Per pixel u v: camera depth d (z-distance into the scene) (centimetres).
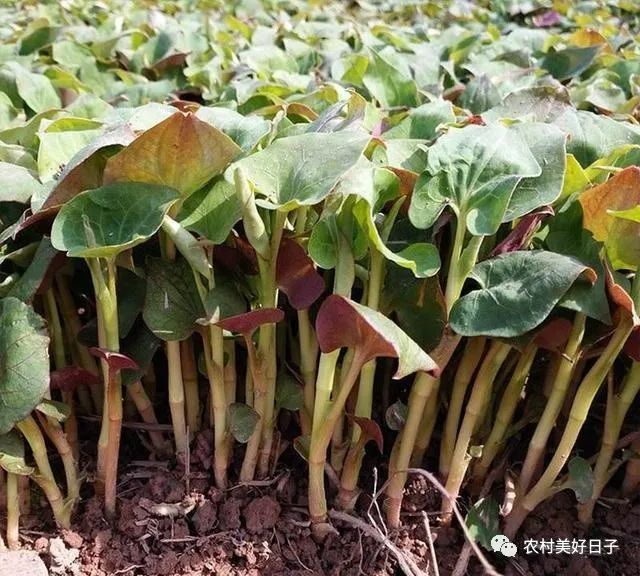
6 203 113
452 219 105
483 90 162
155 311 103
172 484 115
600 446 126
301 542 110
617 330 98
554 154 100
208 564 107
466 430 107
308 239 101
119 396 104
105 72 200
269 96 151
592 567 112
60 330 115
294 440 113
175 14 301
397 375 82
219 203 99
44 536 111
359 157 90
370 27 262
